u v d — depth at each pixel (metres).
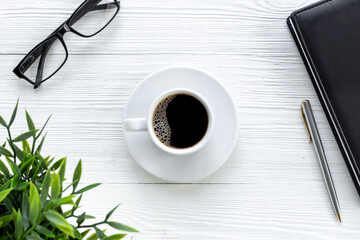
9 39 0.72
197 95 0.60
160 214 0.67
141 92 0.65
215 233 0.66
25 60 0.68
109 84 0.70
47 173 0.30
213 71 0.71
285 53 0.71
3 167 0.35
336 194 0.66
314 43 0.65
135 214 0.67
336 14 0.65
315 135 0.66
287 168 0.68
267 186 0.67
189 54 0.71
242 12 0.72
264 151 0.68
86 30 0.71
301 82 0.70
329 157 0.68
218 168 0.66
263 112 0.69
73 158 0.68
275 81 0.70
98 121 0.69
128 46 0.71
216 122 0.64
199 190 0.67
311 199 0.67
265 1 0.72
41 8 0.72
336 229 0.66
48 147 0.68
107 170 0.68
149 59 0.71
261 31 0.71
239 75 0.70
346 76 0.64
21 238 0.29
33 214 0.28
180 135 0.62
